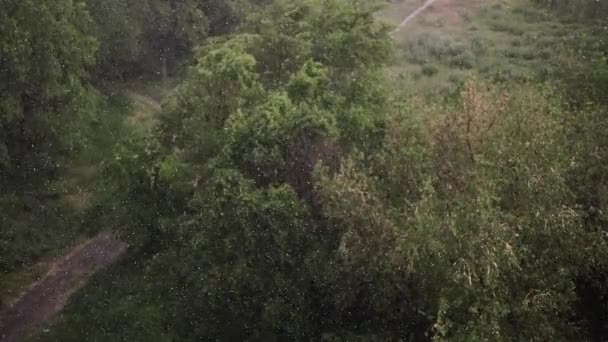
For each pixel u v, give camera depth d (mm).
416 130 12383
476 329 9383
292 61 14438
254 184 12320
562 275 10367
